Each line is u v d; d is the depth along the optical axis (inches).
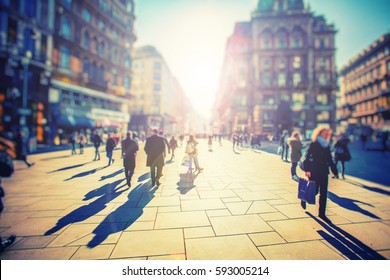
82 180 235.3
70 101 858.1
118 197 172.9
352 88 1761.8
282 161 404.2
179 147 812.6
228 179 242.2
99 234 109.7
